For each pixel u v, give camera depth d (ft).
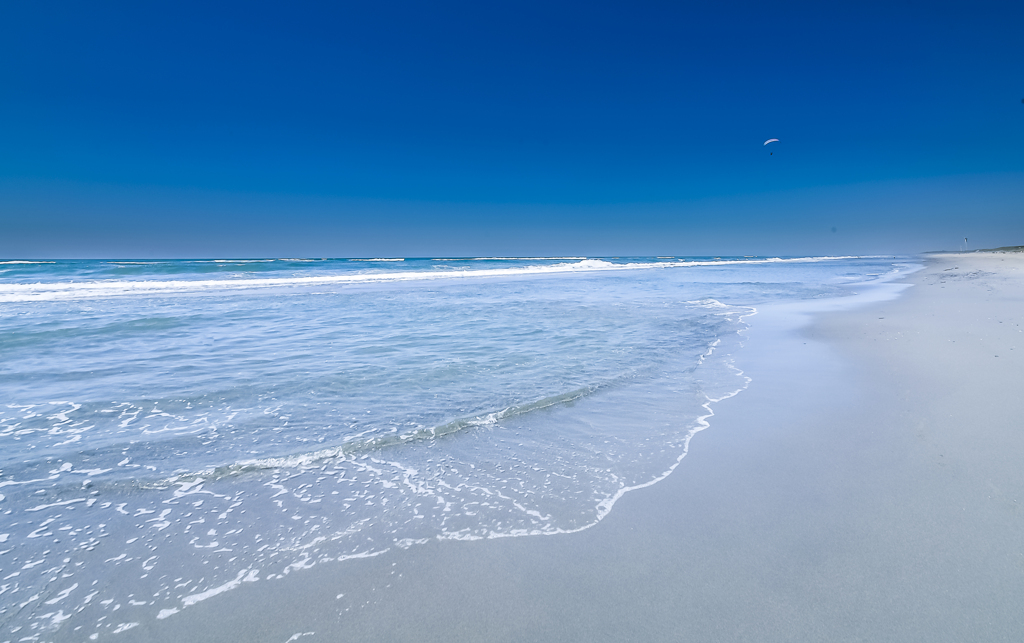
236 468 11.08
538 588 7.34
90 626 6.56
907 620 6.49
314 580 7.54
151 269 82.33
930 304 37.65
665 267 141.90
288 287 61.82
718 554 8.00
